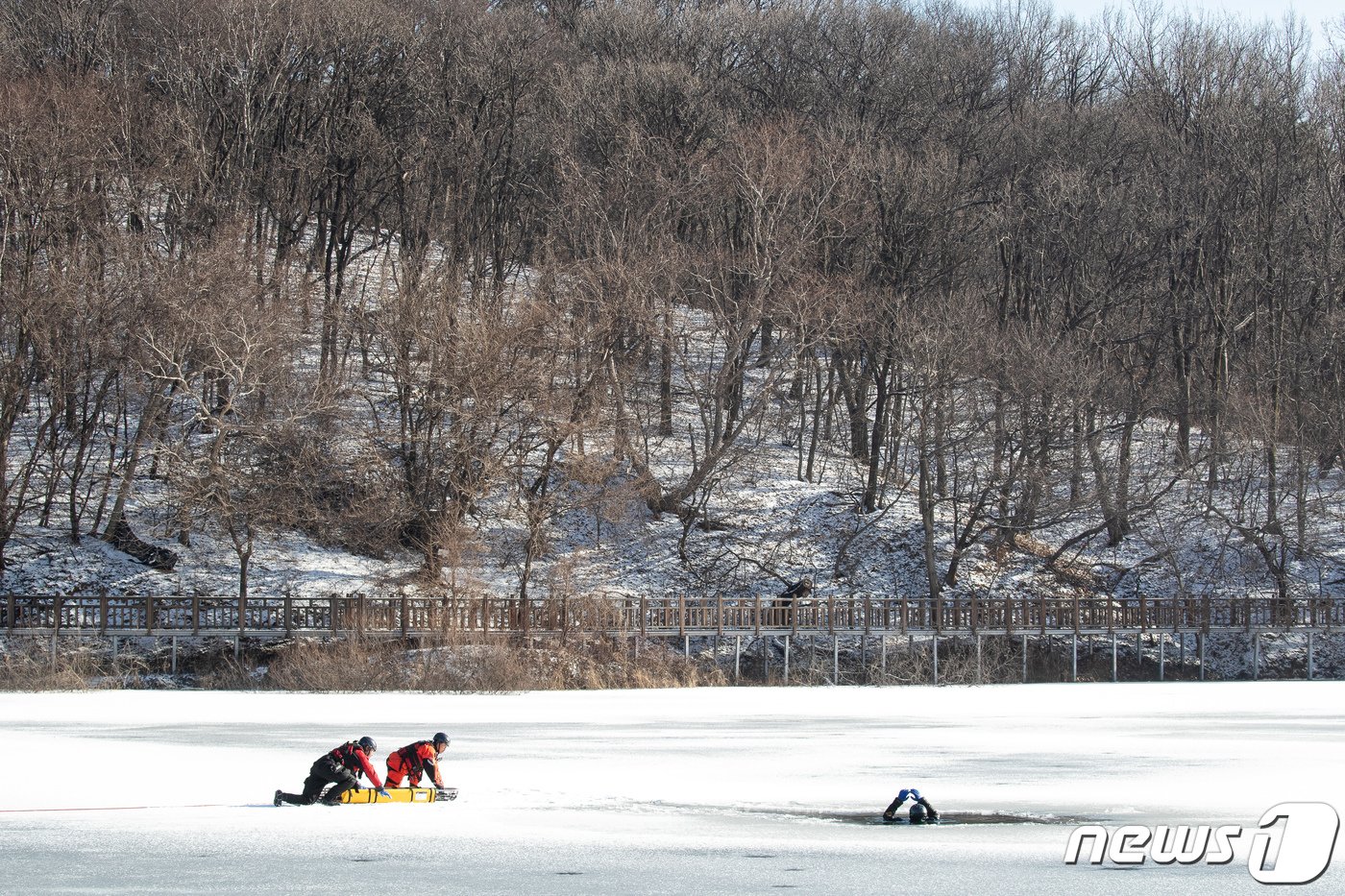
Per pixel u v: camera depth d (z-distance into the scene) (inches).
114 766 2696.9
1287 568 6958.7
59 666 5054.1
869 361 7347.4
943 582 6761.8
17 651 5167.3
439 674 4995.1
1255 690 5191.9
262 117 7140.8
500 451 6156.5
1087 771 2652.6
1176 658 6451.8
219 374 6190.9
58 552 5969.5
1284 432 7470.5
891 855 1867.6
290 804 2266.2
